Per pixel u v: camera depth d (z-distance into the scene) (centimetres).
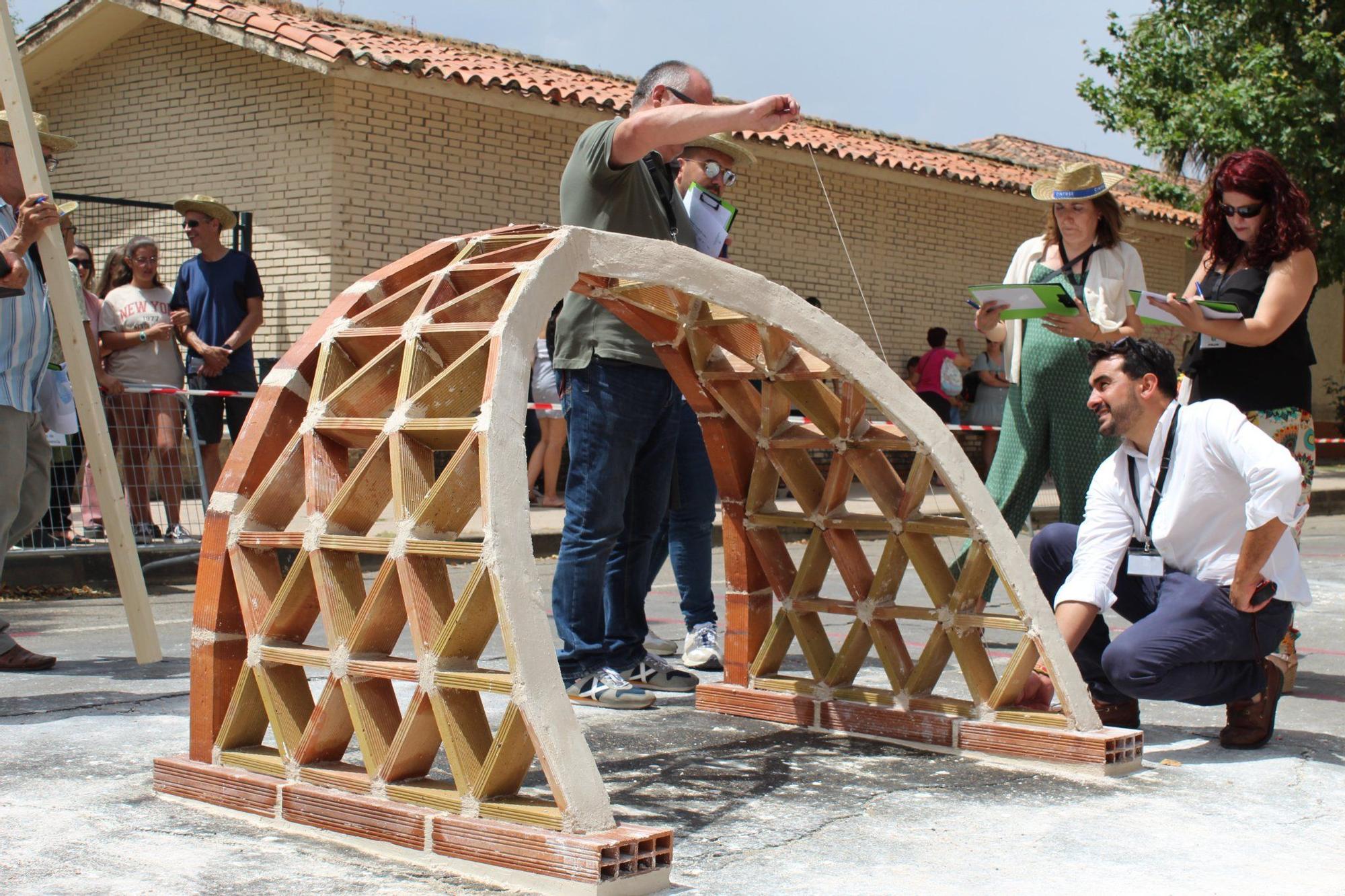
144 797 312
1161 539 377
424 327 292
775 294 337
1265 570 368
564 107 1235
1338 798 332
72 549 752
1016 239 1755
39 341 459
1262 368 453
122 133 1323
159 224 1270
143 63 1306
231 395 810
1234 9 1678
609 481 418
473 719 269
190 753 315
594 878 238
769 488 417
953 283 1678
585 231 296
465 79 1162
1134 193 1953
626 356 406
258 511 308
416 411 285
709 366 393
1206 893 258
